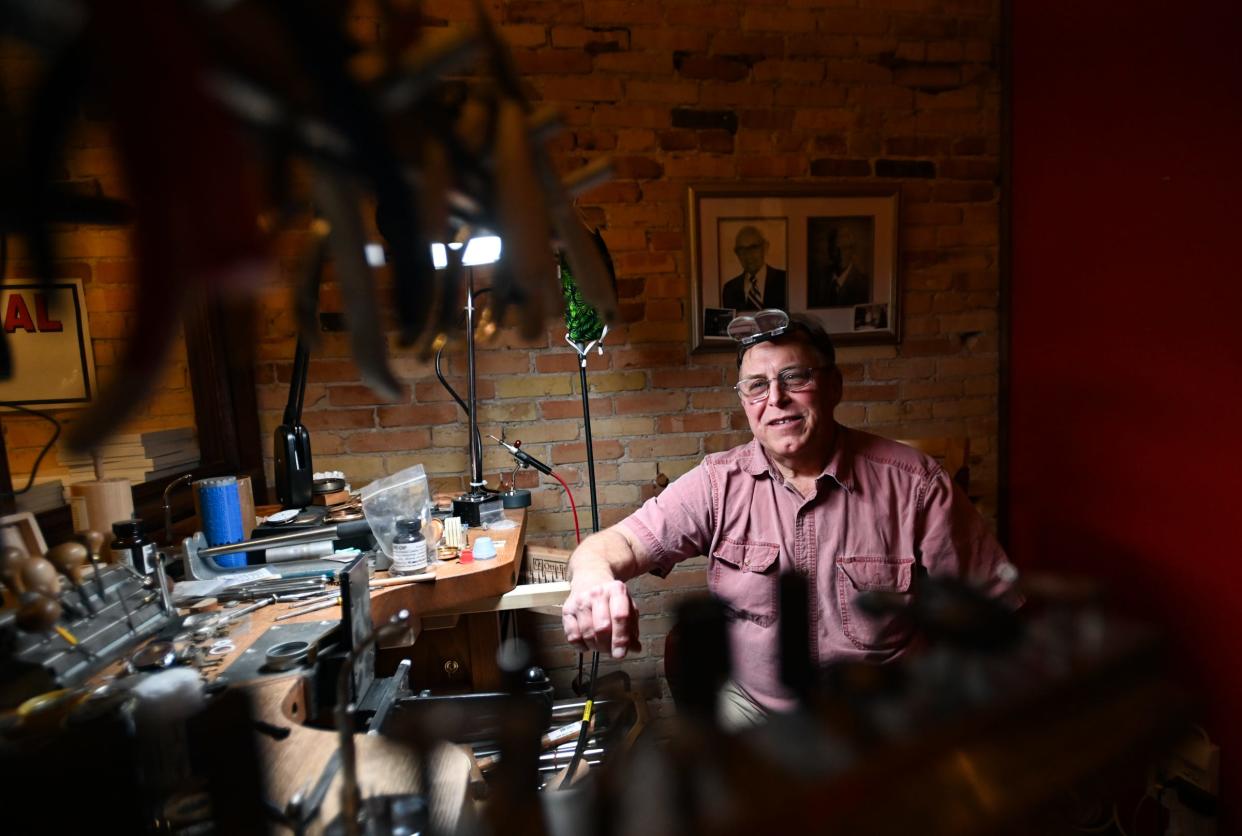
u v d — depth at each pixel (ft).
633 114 7.54
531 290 1.39
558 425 7.73
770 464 5.07
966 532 4.83
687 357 7.84
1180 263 5.79
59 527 4.58
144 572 3.73
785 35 7.72
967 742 1.09
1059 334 7.29
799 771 1.06
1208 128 5.47
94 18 0.85
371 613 4.04
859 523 4.80
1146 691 1.19
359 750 2.34
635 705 3.77
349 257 1.35
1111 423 6.63
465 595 4.76
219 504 4.83
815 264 7.88
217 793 2.20
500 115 1.44
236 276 0.92
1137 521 6.36
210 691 2.88
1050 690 1.17
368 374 1.42
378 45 1.26
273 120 1.11
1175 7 5.72
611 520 7.90
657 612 7.98
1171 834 5.53
